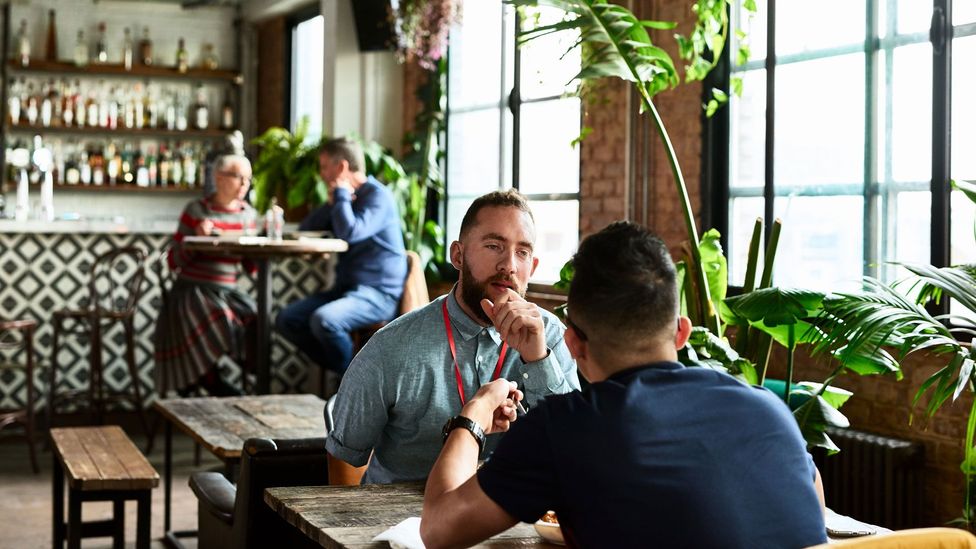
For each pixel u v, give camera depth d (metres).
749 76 5.16
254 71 10.46
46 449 6.92
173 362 6.76
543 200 6.78
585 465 1.67
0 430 7.29
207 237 6.21
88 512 5.41
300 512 2.16
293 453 2.88
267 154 8.23
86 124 9.91
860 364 3.41
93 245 7.27
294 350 7.84
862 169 4.60
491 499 1.72
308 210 9.34
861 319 3.15
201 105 10.27
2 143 9.61
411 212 7.77
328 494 2.30
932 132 4.28
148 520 3.84
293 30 9.88
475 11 7.55
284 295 7.77
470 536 1.75
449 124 7.92
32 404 6.41
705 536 1.63
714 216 5.35
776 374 4.84
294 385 7.86
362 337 6.70
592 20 3.87
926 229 4.36
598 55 3.86
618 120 5.92
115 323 7.16
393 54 8.50
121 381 7.43
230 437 4.03
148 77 10.16
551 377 2.34
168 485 5.05
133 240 7.34
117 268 7.32
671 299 1.78
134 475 3.82
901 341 3.19
